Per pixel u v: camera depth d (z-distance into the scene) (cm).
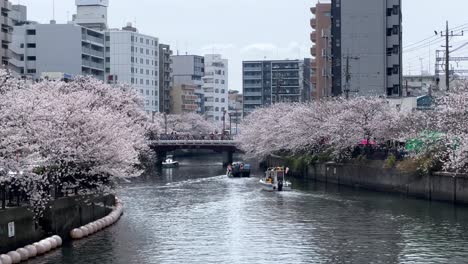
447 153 5931
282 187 7788
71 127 4525
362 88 11175
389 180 7075
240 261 3634
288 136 9931
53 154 4062
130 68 18038
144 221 5166
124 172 4994
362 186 7775
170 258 3703
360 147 8200
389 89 11231
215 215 5547
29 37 15212
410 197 6581
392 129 7756
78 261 3578
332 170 8650
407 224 4850
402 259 3656
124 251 3878
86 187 4838
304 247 4031
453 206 5738
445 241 4156
